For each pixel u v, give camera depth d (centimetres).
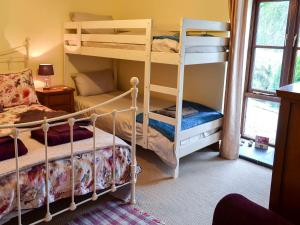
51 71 381
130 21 308
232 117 339
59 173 198
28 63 388
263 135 381
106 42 345
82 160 210
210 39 299
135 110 236
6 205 176
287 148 109
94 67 454
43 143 218
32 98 347
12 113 304
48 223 220
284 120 108
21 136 233
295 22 329
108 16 441
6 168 179
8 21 362
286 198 113
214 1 346
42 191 190
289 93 104
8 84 333
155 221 229
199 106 368
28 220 221
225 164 336
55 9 400
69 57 423
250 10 335
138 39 302
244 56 327
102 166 222
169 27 361
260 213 116
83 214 233
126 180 243
